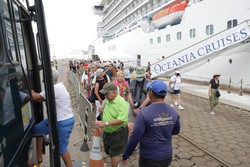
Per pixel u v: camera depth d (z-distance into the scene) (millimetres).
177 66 14602
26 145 2303
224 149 5578
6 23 2064
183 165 4773
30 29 3607
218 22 15953
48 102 2318
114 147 3998
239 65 14484
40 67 4008
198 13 17797
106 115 3980
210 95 9008
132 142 2699
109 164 4805
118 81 6496
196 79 18656
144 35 27922
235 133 6750
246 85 14062
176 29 20828
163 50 23469
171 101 11766
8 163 1675
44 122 3066
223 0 15367
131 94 5145
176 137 6434
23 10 3025
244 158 5090
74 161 4590
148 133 2703
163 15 22781
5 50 1910
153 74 15195
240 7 14195
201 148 5566
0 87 1637
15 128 1932
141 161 2822
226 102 11227
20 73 2320
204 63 16984
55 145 2365
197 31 18094
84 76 13594
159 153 2697
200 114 9109
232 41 12602
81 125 6902
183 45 20000
